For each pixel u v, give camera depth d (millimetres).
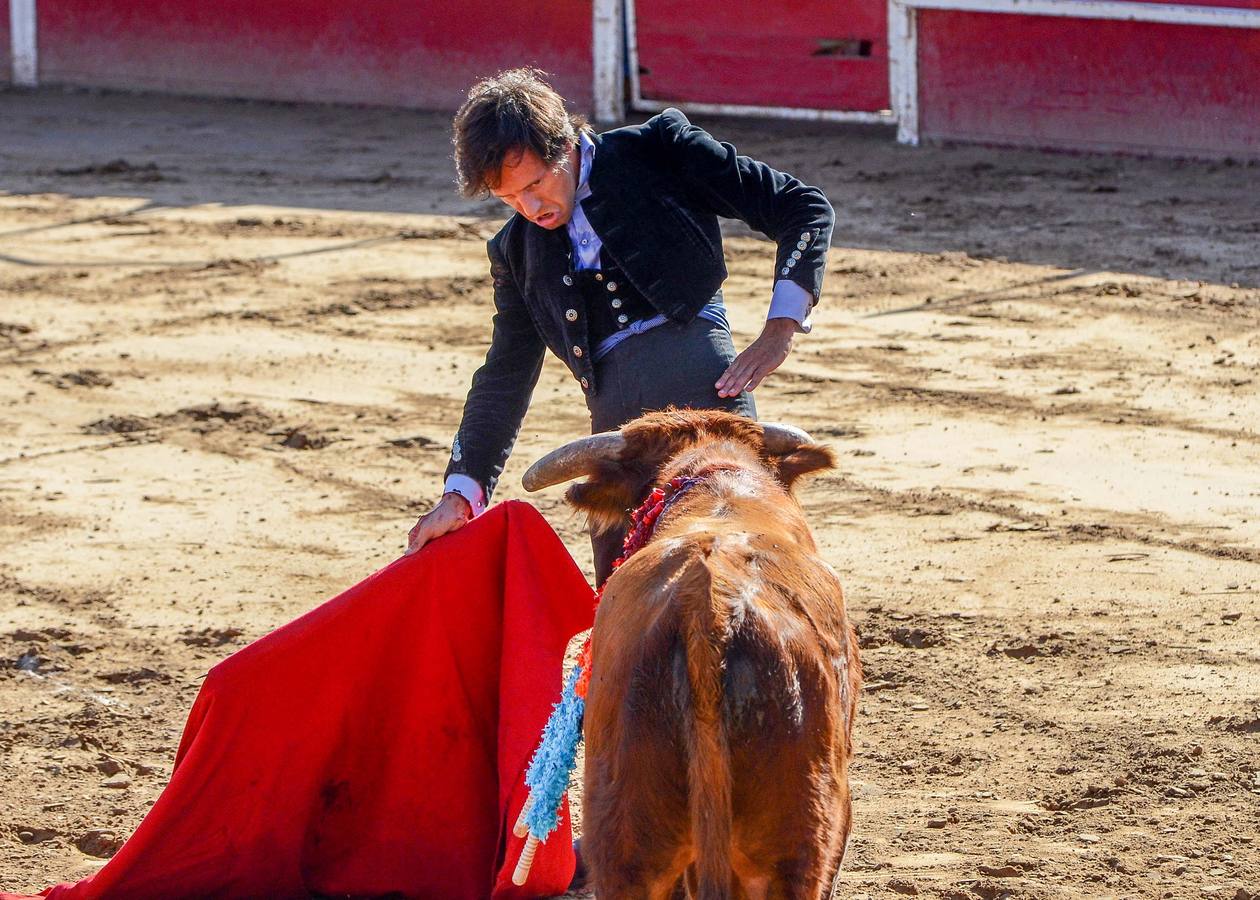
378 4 31078
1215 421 13047
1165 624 8961
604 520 5535
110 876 5941
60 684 8562
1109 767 7230
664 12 28750
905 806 6938
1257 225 20109
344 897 6297
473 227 21516
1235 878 6148
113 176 25203
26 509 11688
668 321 6121
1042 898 6008
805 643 4379
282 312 17547
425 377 15133
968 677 8336
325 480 12312
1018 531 10680
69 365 15633
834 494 11578
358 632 6074
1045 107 25594
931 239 20078
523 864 5461
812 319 16750
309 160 26453
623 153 6082
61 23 33344
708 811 4129
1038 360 15039
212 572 10359
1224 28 23922
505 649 6031
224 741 5992
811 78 27703
